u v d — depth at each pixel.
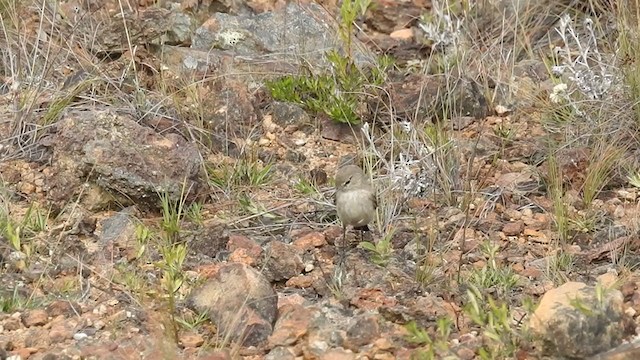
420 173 7.73
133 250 6.84
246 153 8.20
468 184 7.61
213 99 8.53
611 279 6.43
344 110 8.45
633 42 8.45
